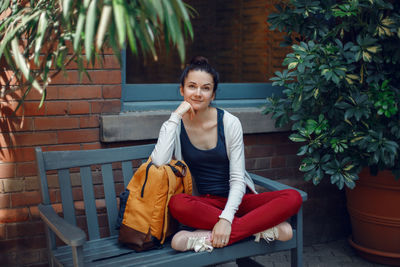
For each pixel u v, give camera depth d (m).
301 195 2.47
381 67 3.11
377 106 2.90
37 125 2.74
